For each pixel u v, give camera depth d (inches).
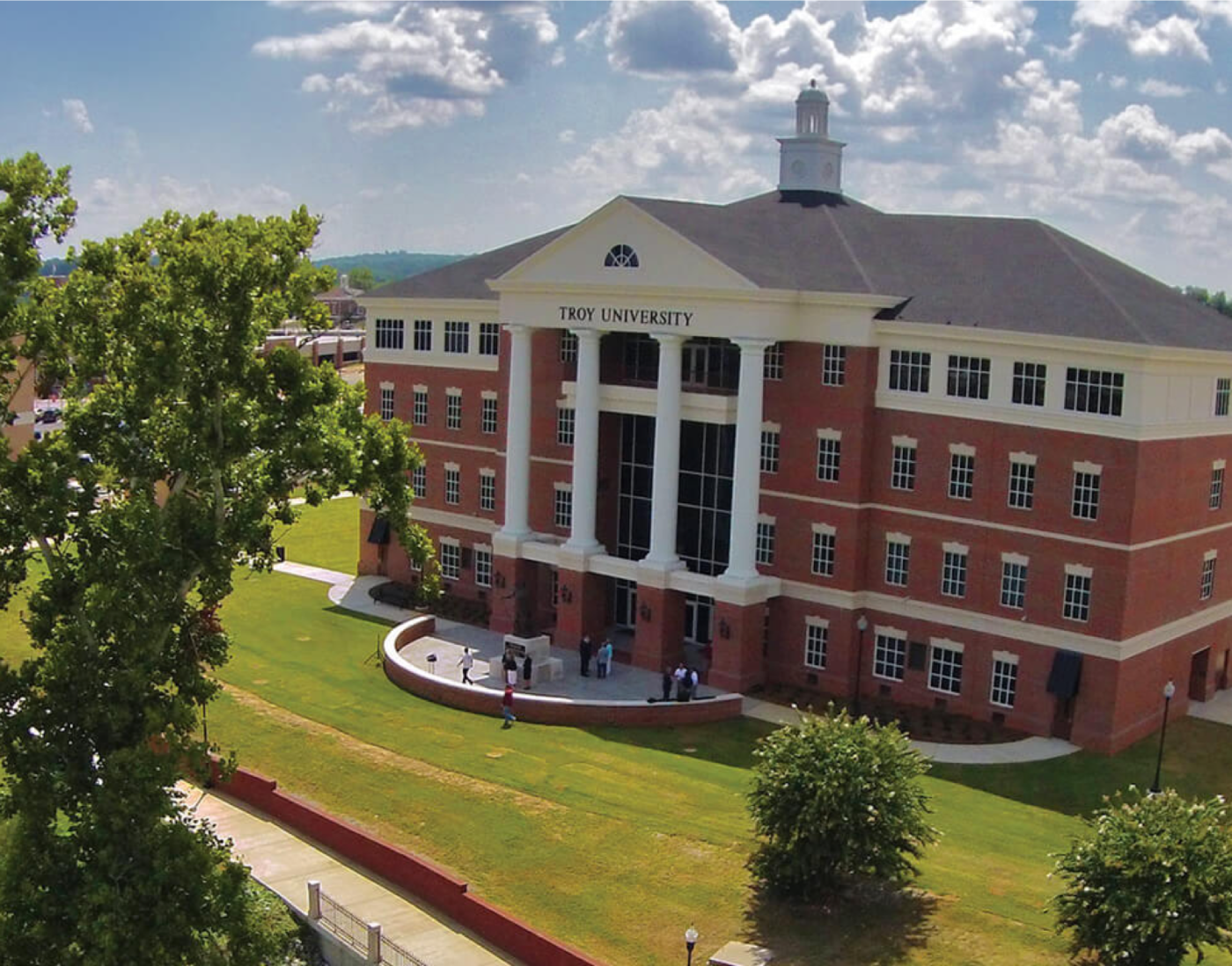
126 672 1159.0
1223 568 2071.9
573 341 2427.4
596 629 2336.4
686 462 2299.5
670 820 1560.0
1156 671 1937.7
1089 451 1849.2
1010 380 1925.4
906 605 2053.4
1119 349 1796.3
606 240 2204.7
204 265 1172.5
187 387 1192.2
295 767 1738.4
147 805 1118.4
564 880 1407.5
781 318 2081.7
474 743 1847.9
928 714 2011.6
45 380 1282.0
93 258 1254.9
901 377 2041.1
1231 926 1113.4
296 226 1301.7
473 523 2704.2
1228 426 2006.6
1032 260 2098.9
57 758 1172.5
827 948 1240.2
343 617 2573.8
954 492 1996.8
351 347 6845.5
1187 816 1175.6
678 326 2135.8
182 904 1119.0
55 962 1088.2
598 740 1883.6
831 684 2116.1
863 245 2265.0
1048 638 1908.2
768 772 1342.3
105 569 1181.7
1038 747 1881.2
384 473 1427.2
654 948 1263.5
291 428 1256.2
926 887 1363.2
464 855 1471.5
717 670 2133.4
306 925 1334.9
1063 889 1327.5
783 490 2154.3
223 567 1207.6
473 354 2684.5
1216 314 2144.4
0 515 1187.3
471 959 1274.6
